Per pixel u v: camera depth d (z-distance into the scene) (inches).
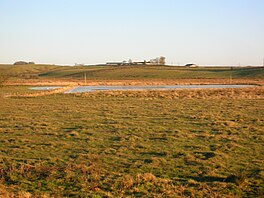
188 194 486.9
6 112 1472.7
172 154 711.1
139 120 1179.9
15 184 538.6
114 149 759.1
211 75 7086.6
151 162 652.1
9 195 478.6
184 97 2185.0
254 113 1321.4
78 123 1128.2
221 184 520.4
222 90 2711.6
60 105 1760.6
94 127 1039.6
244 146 772.0
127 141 842.2
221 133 923.4
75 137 897.5
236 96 2186.3
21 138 886.4
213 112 1357.0
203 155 704.4
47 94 2524.6
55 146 798.5
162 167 620.4
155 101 1942.7
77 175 570.9
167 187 512.1
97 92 2556.6
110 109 1531.7
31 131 987.9
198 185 521.3
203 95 2347.4
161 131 962.7
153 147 777.6
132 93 2474.2
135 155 711.1
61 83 4675.2
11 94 2477.9
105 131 976.9
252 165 624.1
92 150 754.8
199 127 1021.8
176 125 1063.0
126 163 649.0
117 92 2544.3
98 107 1630.2
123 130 981.8
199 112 1366.9
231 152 721.0
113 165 636.1
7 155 717.9
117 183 530.9
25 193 483.5
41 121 1181.7
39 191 505.4
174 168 613.3
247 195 482.0
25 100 2098.9
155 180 539.2
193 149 754.2
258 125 1039.0
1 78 3282.5
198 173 582.9
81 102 1939.0
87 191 500.7
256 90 2657.5
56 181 545.0
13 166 617.0
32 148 779.4
